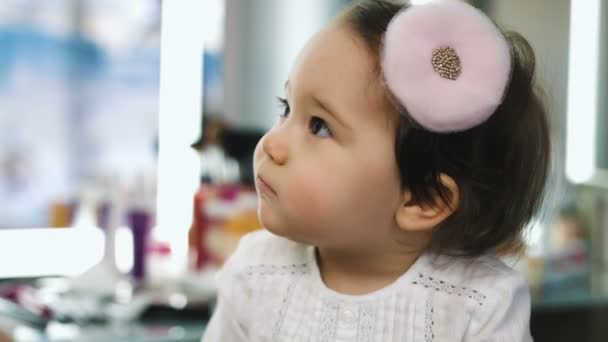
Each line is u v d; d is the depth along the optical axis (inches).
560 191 67.5
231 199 58.5
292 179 27.2
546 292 62.9
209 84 83.4
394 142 27.0
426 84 25.8
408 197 27.8
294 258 31.6
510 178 28.4
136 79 79.9
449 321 28.4
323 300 29.8
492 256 30.0
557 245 64.1
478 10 27.1
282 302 30.6
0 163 75.1
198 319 52.1
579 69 72.3
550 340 64.0
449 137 27.3
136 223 57.9
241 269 32.0
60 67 76.9
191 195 71.1
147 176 62.7
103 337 47.6
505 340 27.8
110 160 79.2
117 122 79.4
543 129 29.4
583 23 73.2
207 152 63.9
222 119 73.7
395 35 26.1
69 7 76.9
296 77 27.7
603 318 64.2
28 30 75.4
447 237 28.9
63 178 77.4
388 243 28.8
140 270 57.4
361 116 26.9
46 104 76.7
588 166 71.7
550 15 72.3
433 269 29.4
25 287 56.7
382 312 29.0
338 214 27.3
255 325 30.7
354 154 27.0
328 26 28.4
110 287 54.6
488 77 26.1
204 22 82.6
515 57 28.5
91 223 62.1
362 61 27.0
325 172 27.0
